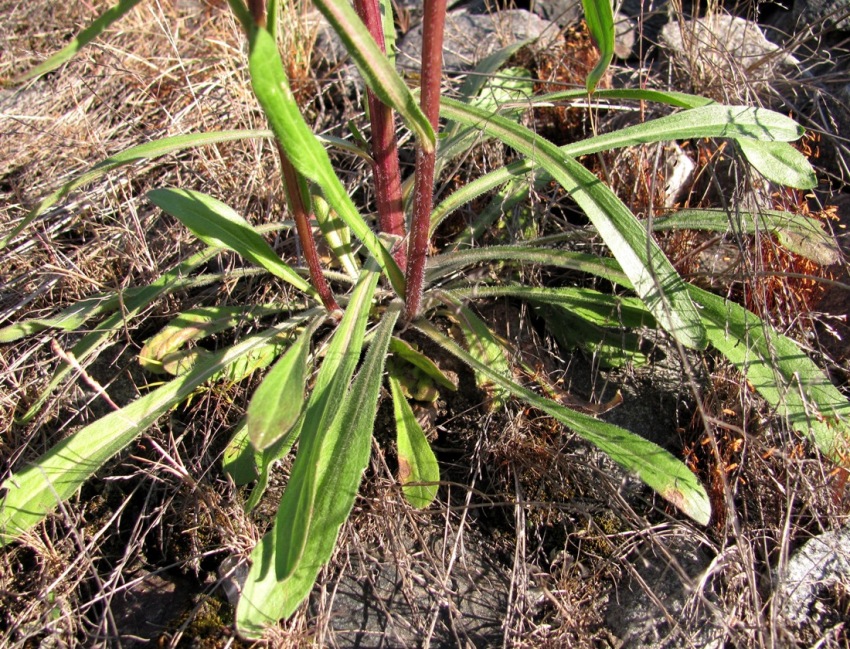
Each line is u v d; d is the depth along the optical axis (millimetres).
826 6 335
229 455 235
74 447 221
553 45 352
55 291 291
